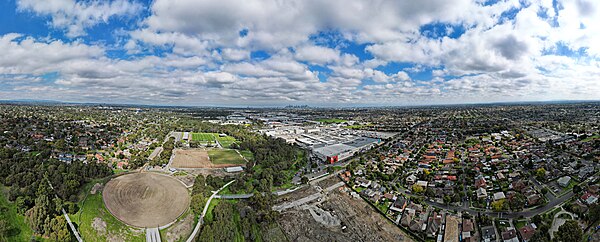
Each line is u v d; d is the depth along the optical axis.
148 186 171.12
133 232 128.62
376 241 130.00
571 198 146.88
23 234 117.31
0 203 128.62
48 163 171.62
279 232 138.38
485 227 127.88
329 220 146.62
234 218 148.12
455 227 133.00
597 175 169.88
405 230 136.62
